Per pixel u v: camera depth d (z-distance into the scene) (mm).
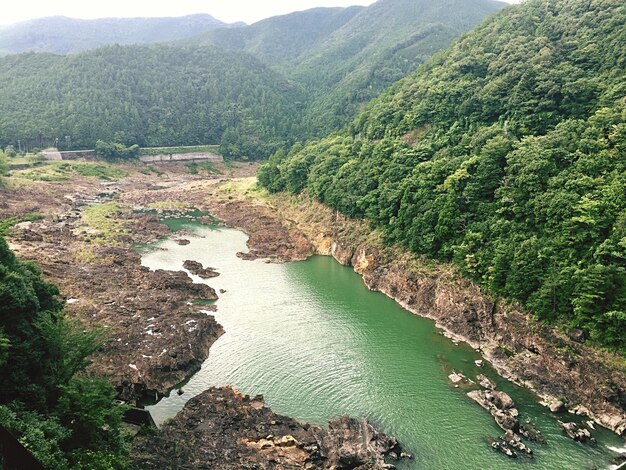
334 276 110438
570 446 54375
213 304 92875
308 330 82375
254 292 99750
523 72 109062
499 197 86688
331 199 133625
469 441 55188
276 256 124250
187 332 75625
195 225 157750
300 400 62469
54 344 46188
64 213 153500
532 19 133750
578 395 61750
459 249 86188
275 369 69812
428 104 129000
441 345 77625
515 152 86812
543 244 73688
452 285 85938
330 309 91438
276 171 181250
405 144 124312
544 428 57469
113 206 171250
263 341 78188
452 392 64750
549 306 69875
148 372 64625
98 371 62531
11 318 44438
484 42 138250
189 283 98500
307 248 128125
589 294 64062
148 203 184000
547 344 67688
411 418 59250
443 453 53219
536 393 64500
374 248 109500
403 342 78438
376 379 67625
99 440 43625
